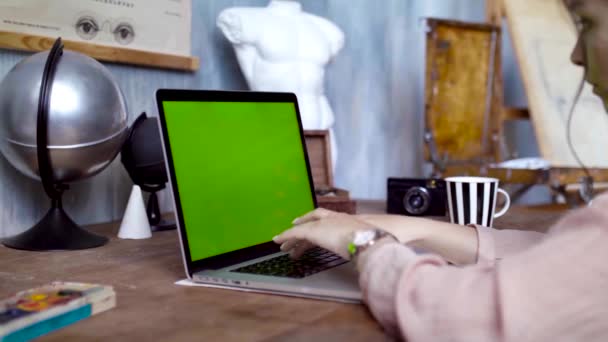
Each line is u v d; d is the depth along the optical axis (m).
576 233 0.56
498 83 2.65
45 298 0.65
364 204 1.62
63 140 1.00
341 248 0.73
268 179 1.00
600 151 2.55
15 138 1.00
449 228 0.90
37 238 1.05
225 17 1.57
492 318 0.55
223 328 0.63
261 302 0.72
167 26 1.52
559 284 0.54
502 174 2.34
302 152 1.10
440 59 2.47
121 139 1.09
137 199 1.17
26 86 0.99
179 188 0.82
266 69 1.56
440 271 0.61
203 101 0.90
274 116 1.05
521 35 2.60
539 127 2.53
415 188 1.37
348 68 2.30
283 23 1.58
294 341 0.59
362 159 2.41
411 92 2.64
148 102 1.50
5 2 1.18
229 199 0.91
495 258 0.86
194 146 0.87
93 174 1.09
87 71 1.03
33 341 0.58
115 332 0.61
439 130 2.50
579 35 0.70
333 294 0.73
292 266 0.85
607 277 0.53
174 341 0.58
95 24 1.35
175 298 0.74
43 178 1.03
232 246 0.89
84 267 0.90
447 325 0.56
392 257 0.65
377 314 0.63
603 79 0.69
